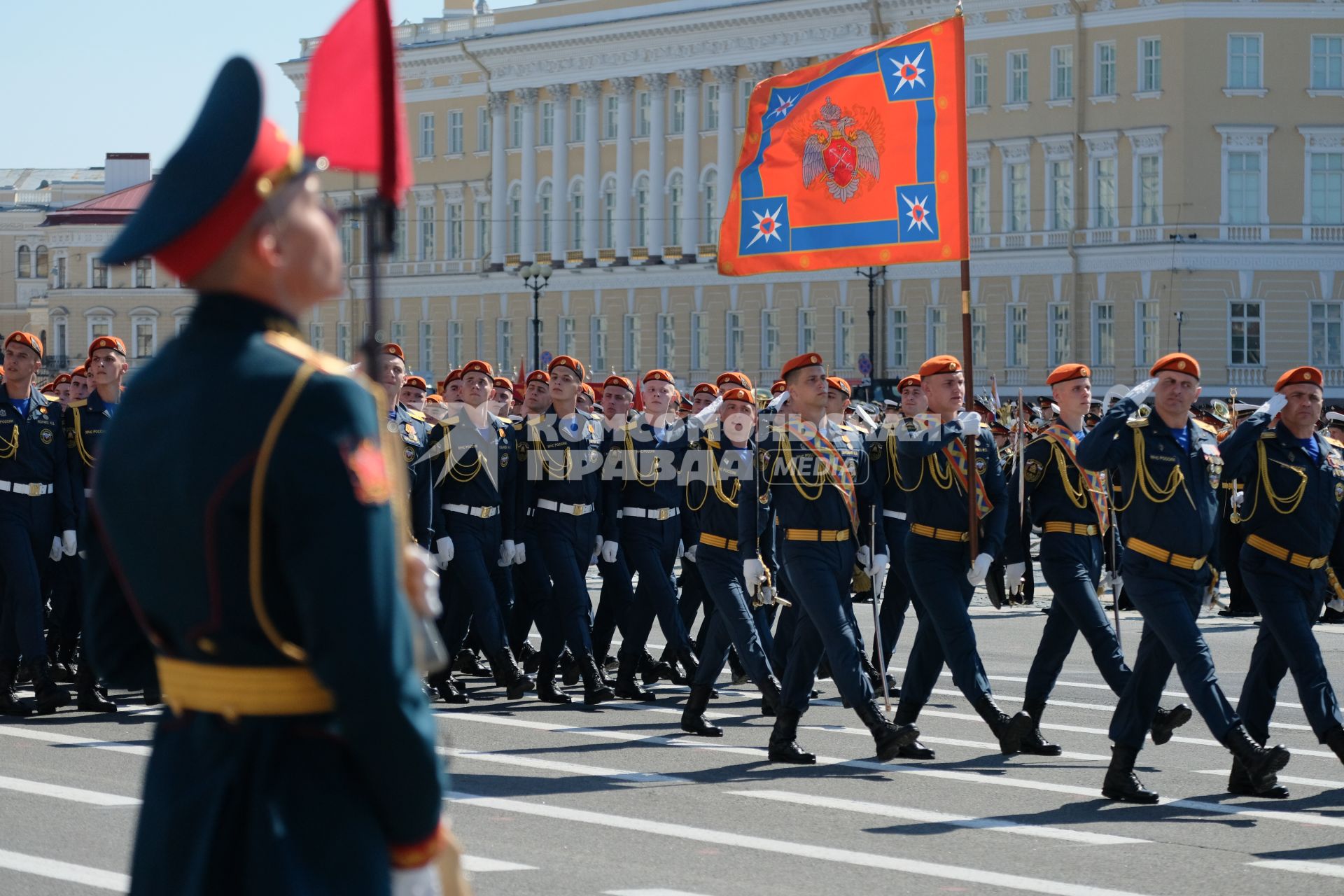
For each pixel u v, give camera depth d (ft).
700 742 120.57
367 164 35.32
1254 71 603.67
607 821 91.66
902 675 157.89
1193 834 89.61
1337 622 209.05
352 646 30.86
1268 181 604.49
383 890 32.19
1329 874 80.53
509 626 156.46
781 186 142.72
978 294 649.20
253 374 31.96
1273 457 103.60
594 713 135.85
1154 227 610.24
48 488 131.75
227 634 32.42
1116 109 615.98
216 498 31.45
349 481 31.32
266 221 32.68
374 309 35.17
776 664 140.77
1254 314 607.78
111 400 136.26
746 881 78.13
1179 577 100.07
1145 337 614.34
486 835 87.61
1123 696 100.78
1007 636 194.70
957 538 116.06
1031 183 635.25
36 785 98.94
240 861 32.07
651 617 145.89
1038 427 262.67
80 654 134.62
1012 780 106.11
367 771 31.83
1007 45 637.30
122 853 81.61
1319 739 101.96
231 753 32.63
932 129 136.77
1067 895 76.07
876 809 95.91
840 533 111.86
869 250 138.92
